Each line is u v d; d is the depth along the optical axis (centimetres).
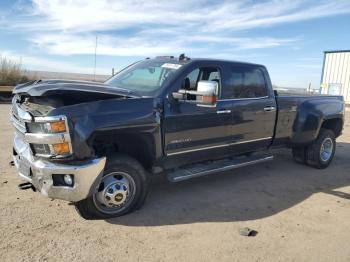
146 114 437
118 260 344
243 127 566
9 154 697
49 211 442
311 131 682
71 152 380
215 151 538
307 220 459
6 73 2322
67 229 398
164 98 462
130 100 430
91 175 389
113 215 432
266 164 734
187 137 491
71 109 385
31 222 411
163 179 593
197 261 349
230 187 573
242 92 568
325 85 2784
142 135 444
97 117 399
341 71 2678
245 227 427
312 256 370
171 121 468
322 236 416
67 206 458
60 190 387
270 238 404
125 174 433
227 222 439
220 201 509
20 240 369
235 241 392
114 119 409
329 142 725
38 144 390
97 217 425
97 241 376
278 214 473
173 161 491
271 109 608
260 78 598
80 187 386
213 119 517
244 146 583
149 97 450
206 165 542
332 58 2731
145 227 414
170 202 495
